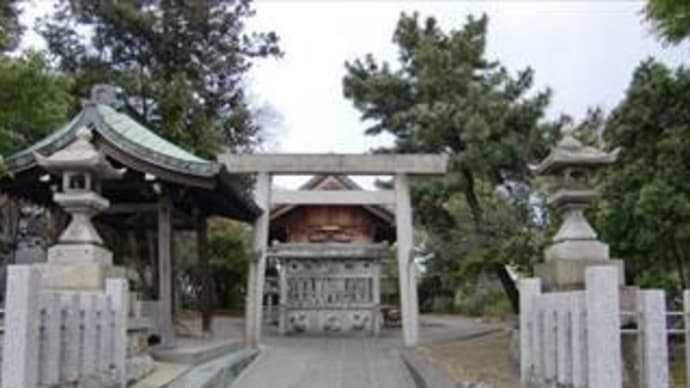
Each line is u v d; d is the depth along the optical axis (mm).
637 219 12820
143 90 22922
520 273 18047
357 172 18688
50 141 12977
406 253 18703
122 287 9156
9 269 6363
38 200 14883
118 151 13266
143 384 9891
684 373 9500
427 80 21844
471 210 20891
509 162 19766
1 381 6426
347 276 24328
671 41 11469
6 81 11789
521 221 18531
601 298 6293
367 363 14828
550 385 7867
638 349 6898
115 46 24281
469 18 22531
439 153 20172
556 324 7656
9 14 16234
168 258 14219
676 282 14109
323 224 25484
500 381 10492
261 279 18422
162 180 13672
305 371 13602
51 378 6867
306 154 18594
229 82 26047
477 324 25750
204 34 25234
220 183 13953
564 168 9781
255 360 15312
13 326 6270
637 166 12859
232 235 29016
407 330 18500
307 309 24109
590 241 9539
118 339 9039
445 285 31078
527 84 21250
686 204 11953
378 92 22750
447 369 12141
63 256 9227
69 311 7387
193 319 26422
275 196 18984
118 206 14953
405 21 23062
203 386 10312
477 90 20688
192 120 23828
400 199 18828
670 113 12789
